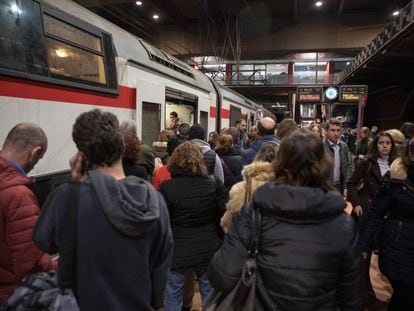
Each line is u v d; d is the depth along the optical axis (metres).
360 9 24.62
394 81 17.84
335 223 1.38
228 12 24.73
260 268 1.37
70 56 3.55
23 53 2.93
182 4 22.88
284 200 1.35
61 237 1.31
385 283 3.99
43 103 3.16
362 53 15.12
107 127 1.41
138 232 1.32
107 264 1.31
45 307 1.31
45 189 3.17
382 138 3.42
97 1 15.73
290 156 1.46
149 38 27.48
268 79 30.98
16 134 1.75
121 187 1.34
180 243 2.51
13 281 1.63
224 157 4.16
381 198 2.48
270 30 25.92
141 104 4.98
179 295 2.53
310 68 34.47
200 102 8.23
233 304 1.41
